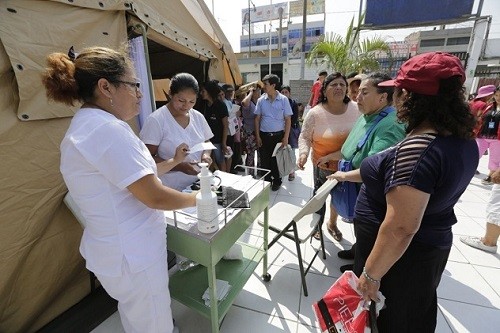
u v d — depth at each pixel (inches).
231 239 51.6
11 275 55.6
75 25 65.0
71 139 35.0
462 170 32.5
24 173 56.0
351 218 77.5
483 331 62.4
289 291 74.2
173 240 49.3
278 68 757.3
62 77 36.4
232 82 188.2
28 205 56.8
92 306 68.7
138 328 46.0
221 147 139.6
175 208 41.0
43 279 61.5
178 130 68.7
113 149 34.3
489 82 403.5
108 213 37.6
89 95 37.7
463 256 88.4
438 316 66.4
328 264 85.4
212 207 44.1
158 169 55.1
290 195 140.6
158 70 171.8
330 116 87.4
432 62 31.4
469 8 265.1
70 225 65.3
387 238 33.6
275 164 144.3
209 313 54.7
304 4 365.7
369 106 66.4
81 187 36.8
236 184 62.4
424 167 31.1
